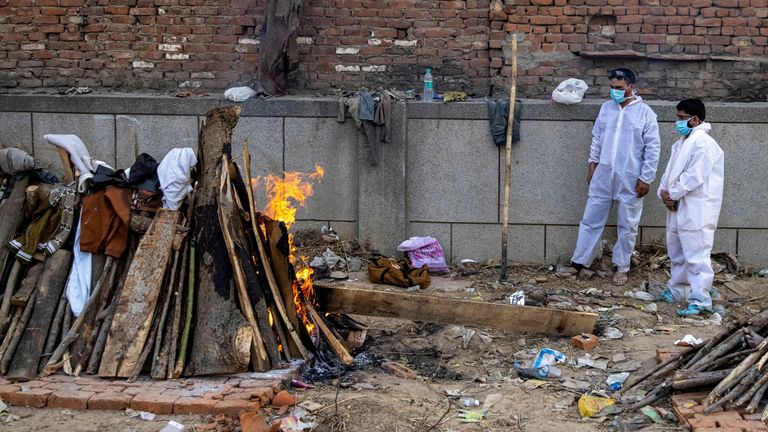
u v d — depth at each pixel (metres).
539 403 6.02
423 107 9.55
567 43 9.99
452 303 7.19
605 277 9.20
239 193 6.85
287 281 6.67
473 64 10.12
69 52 10.32
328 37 10.19
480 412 5.85
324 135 9.69
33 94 10.06
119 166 9.84
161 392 5.89
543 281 9.09
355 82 10.21
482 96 10.12
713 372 5.79
